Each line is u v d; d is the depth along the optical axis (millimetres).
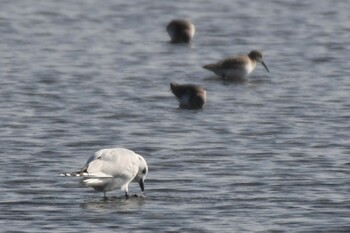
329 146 23453
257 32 43312
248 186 19781
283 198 18922
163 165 21516
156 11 49344
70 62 35906
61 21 45906
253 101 29219
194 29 41969
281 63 36094
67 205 18375
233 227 17156
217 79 33156
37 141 23875
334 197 18969
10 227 17062
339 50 38844
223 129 25391
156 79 32906
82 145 23547
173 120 26484
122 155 18172
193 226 17188
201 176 20578
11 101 28969
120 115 27109
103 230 16938
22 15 47281
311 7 50562
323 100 29344
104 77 33062
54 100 29188
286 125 25891
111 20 46469
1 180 20109
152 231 16906
